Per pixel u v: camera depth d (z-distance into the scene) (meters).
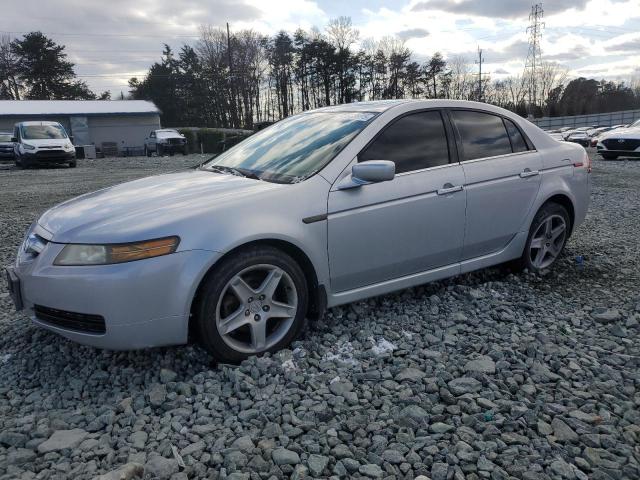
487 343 3.40
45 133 21.44
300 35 66.62
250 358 3.08
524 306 4.02
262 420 2.54
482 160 4.25
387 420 2.54
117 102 44.19
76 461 2.28
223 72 66.38
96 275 2.81
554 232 4.88
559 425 2.47
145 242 2.84
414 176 3.79
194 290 2.90
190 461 2.25
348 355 3.23
